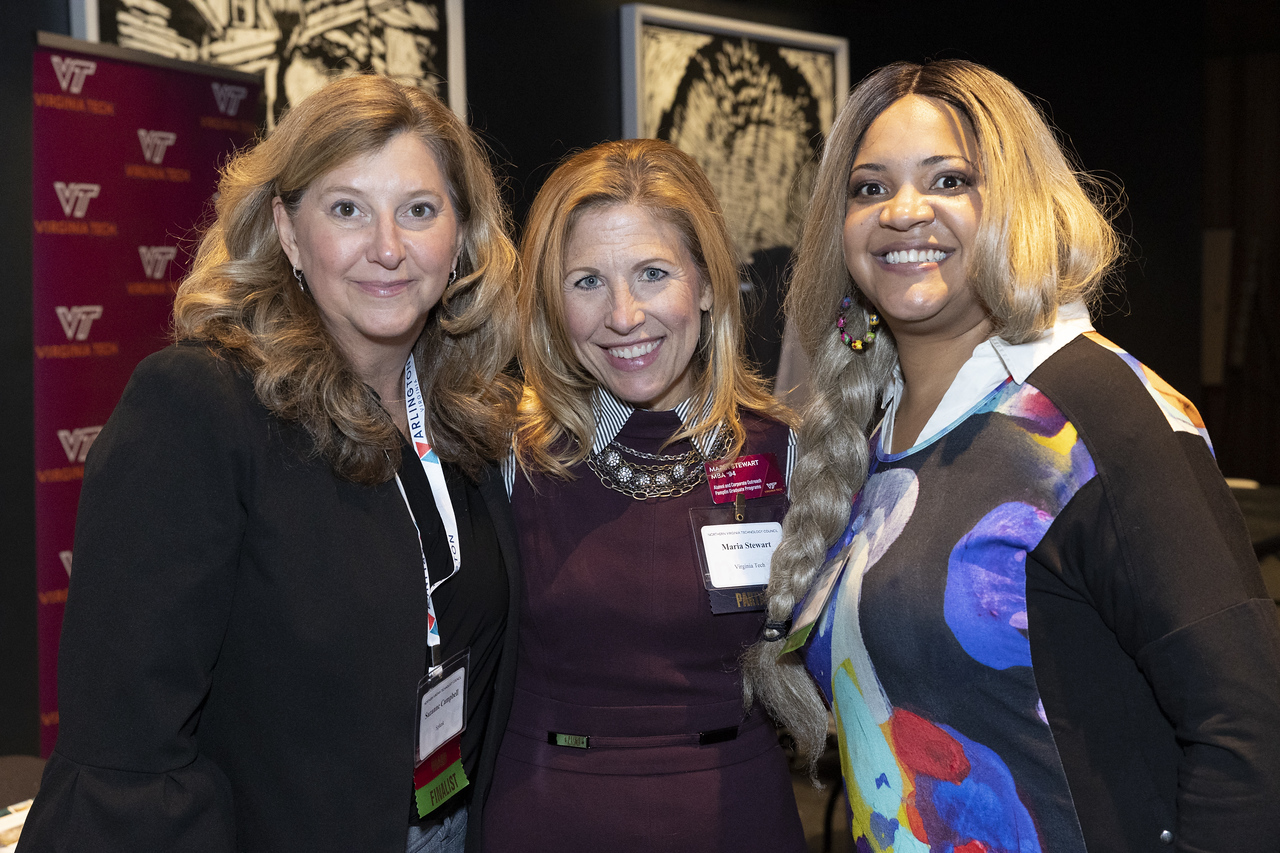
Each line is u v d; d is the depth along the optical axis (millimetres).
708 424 1807
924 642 1360
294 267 1449
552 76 4445
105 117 3008
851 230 1507
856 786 1514
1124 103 7965
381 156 1387
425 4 3885
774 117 5203
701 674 1729
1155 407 1286
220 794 1345
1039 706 1297
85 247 2998
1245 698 1143
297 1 3525
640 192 1717
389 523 1438
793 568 1660
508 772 1727
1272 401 11258
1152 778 1290
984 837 1340
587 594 1709
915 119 1440
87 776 1226
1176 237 8648
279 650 1352
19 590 3086
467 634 1581
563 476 1780
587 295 1744
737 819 1693
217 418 1321
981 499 1344
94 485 1280
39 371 2941
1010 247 1359
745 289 2486
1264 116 11031
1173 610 1188
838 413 1686
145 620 1248
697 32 4852
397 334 1431
